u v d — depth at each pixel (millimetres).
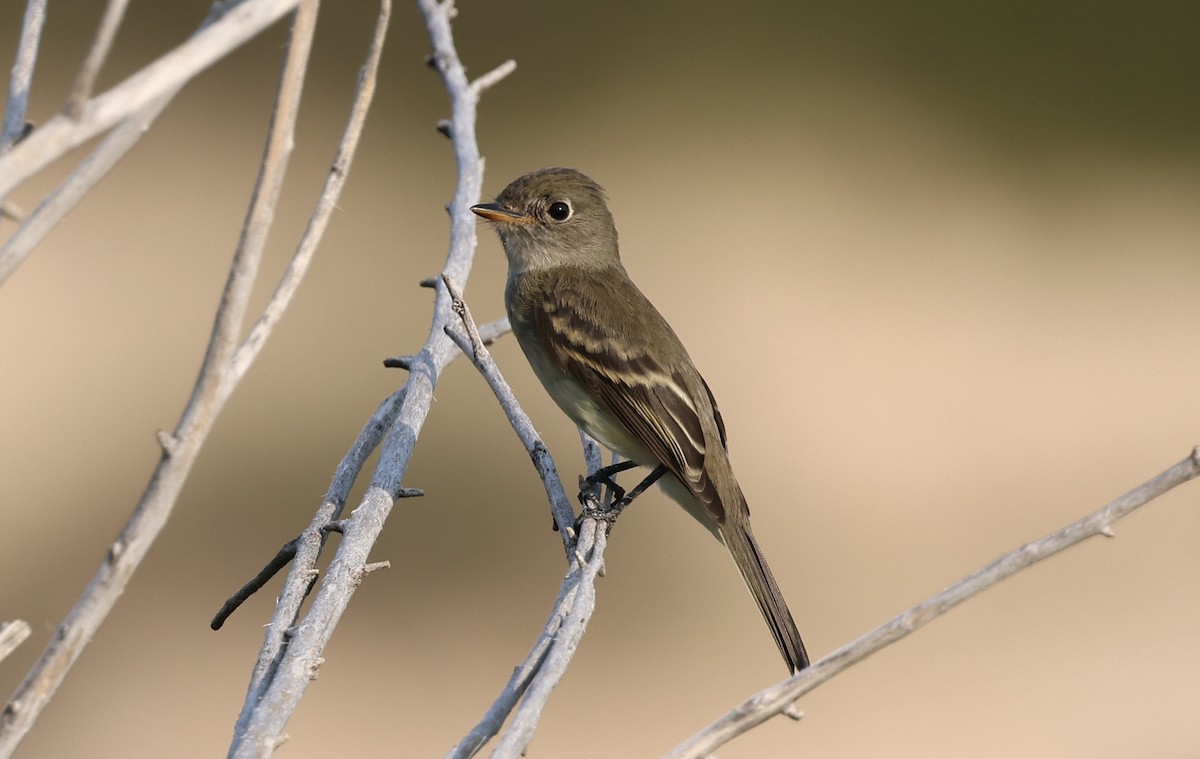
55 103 17844
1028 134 19703
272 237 16859
